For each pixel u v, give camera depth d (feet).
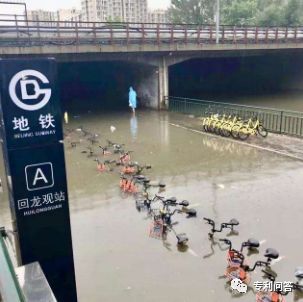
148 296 19.10
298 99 95.91
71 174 38.55
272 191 32.30
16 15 62.39
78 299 18.97
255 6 192.03
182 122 64.95
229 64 113.91
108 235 25.45
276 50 88.94
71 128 62.13
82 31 66.33
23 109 13.15
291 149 45.06
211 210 28.86
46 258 14.62
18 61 12.75
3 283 6.41
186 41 74.90
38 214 14.19
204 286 19.71
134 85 88.38
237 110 61.26
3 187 33.99
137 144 50.42
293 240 24.09
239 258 20.72
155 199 31.12
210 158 42.93
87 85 103.96
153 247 23.76
